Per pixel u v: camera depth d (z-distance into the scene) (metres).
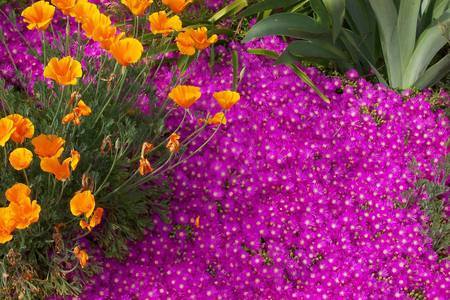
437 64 2.07
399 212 1.91
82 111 1.60
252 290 1.84
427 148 2.05
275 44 2.14
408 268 1.87
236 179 1.92
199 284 1.82
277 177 1.94
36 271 1.74
